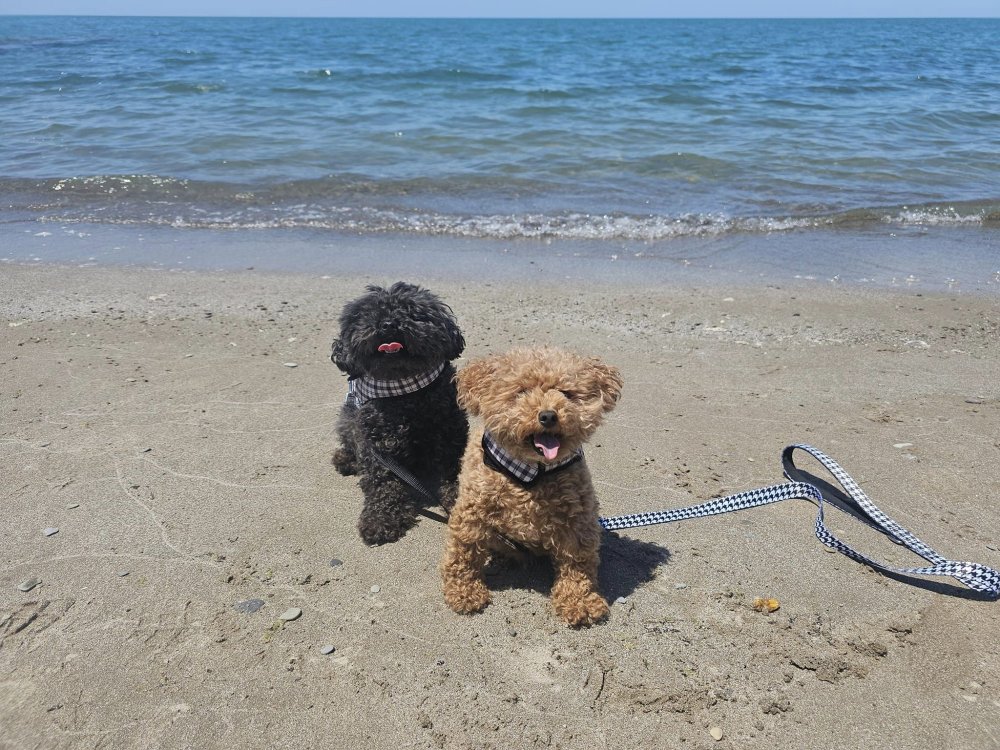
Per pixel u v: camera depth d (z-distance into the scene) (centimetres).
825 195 292
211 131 396
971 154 352
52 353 153
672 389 141
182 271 208
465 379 82
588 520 83
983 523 102
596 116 454
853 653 80
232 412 131
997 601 87
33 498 105
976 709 73
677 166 333
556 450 76
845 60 930
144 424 126
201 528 101
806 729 72
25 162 326
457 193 297
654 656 80
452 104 499
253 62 826
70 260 216
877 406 134
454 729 72
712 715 73
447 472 110
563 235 249
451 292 194
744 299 189
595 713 73
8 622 83
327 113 459
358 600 88
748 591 90
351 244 238
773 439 123
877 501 107
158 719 72
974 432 124
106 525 100
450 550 87
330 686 76
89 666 78
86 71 677
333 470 115
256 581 91
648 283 203
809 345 161
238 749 69
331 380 144
